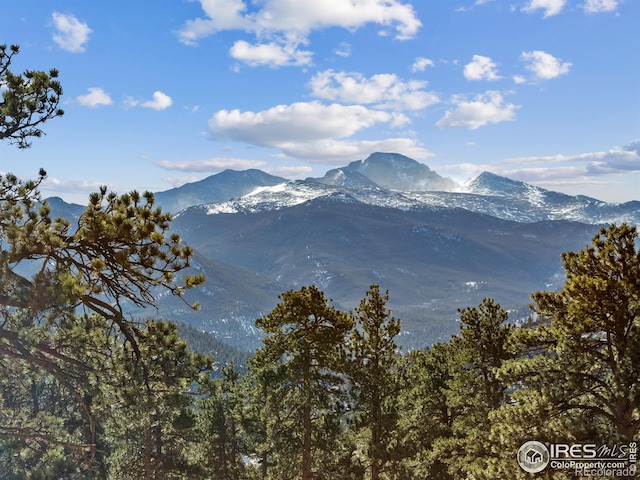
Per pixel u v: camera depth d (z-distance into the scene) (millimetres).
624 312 12141
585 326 12852
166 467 21906
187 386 13211
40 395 14727
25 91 10500
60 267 8172
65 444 9836
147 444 19516
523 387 14578
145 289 8805
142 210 8617
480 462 16016
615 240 13094
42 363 8508
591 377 12875
